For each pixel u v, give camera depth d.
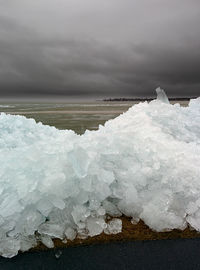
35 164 2.17
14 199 1.99
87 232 2.00
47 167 2.15
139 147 2.49
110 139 2.51
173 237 1.99
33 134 4.24
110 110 32.50
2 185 2.08
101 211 2.12
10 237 1.90
